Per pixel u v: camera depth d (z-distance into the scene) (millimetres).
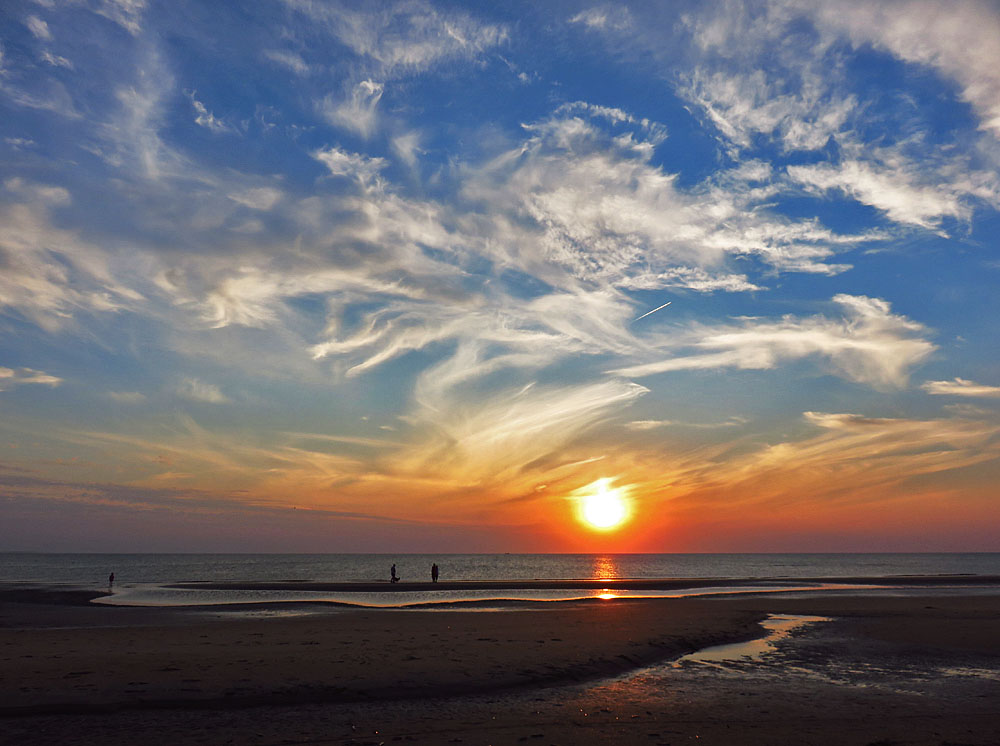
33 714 11367
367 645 18297
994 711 12312
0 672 13844
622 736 10438
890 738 10453
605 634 21266
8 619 27688
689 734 10586
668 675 15625
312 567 137000
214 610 32062
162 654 16359
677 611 31016
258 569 120812
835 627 25016
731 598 42219
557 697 13219
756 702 12844
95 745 9805
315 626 23469
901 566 166750
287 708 12102
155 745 9828
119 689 12688
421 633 21219
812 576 91938
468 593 45594
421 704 12523
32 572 103250
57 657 15766
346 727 10891
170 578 78438
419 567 151250
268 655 16344
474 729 10812
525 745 9914
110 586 50719
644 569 146250
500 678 14516
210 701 12305
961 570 129000
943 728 11078
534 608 33281
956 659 18219
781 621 26875
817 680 15180
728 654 18766
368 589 49125
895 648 19984
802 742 10203
